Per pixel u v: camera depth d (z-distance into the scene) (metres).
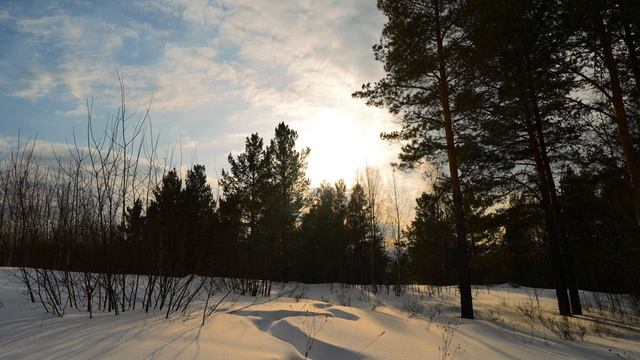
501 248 14.03
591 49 10.00
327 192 40.81
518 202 14.11
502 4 10.44
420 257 28.02
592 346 7.76
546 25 10.43
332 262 39.16
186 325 5.10
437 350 5.70
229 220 12.12
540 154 13.91
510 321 11.28
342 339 5.56
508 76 11.31
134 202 6.53
